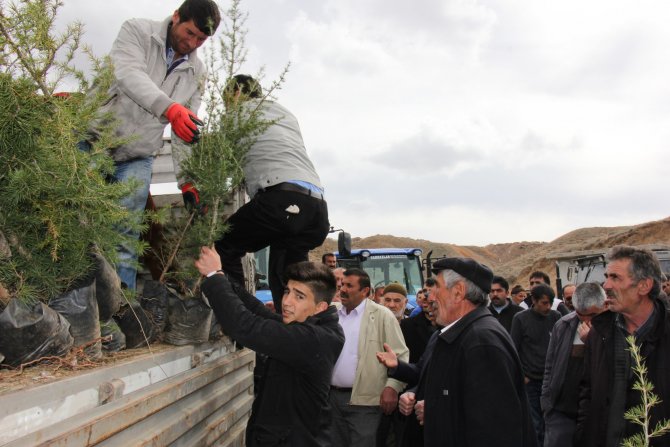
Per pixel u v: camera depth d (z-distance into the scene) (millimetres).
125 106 3449
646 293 3336
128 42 3355
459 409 2879
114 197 2400
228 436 3322
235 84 3510
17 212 2119
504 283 8477
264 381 3059
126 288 2889
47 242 2123
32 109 2123
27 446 1492
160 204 4488
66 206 2240
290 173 3545
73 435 1653
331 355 3000
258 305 3453
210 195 3102
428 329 5945
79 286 2234
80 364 1998
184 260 3330
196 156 3197
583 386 3844
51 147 2117
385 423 4797
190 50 3543
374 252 13289
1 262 2031
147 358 2270
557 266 19438
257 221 3533
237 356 3723
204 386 2965
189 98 3773
